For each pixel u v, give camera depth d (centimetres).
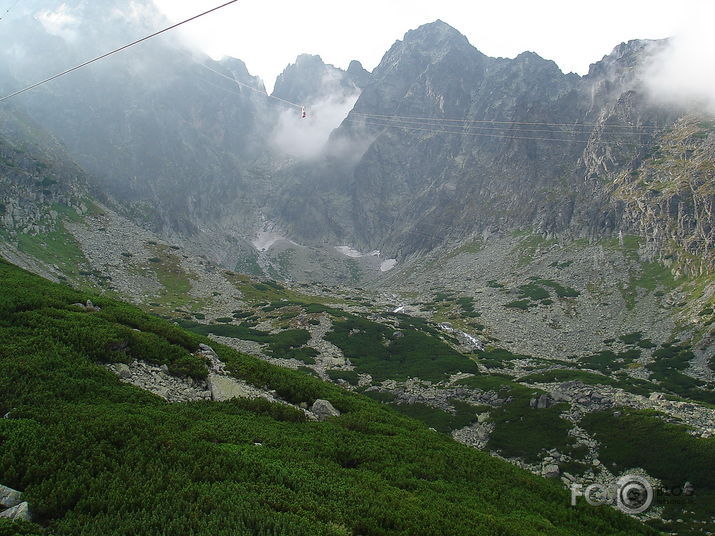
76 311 3888
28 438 1970
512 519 2520
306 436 2912
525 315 16788
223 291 16838
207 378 3456
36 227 16062
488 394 8350
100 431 2127
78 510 1627
